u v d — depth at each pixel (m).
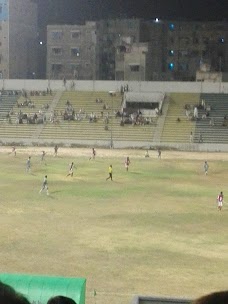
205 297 4.28
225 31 139.75
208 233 36.09
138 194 52.47
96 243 32.72
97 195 51.34
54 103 111.44
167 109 107.25
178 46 139.62
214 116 104.25
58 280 14.63
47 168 70.62
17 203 46.31
